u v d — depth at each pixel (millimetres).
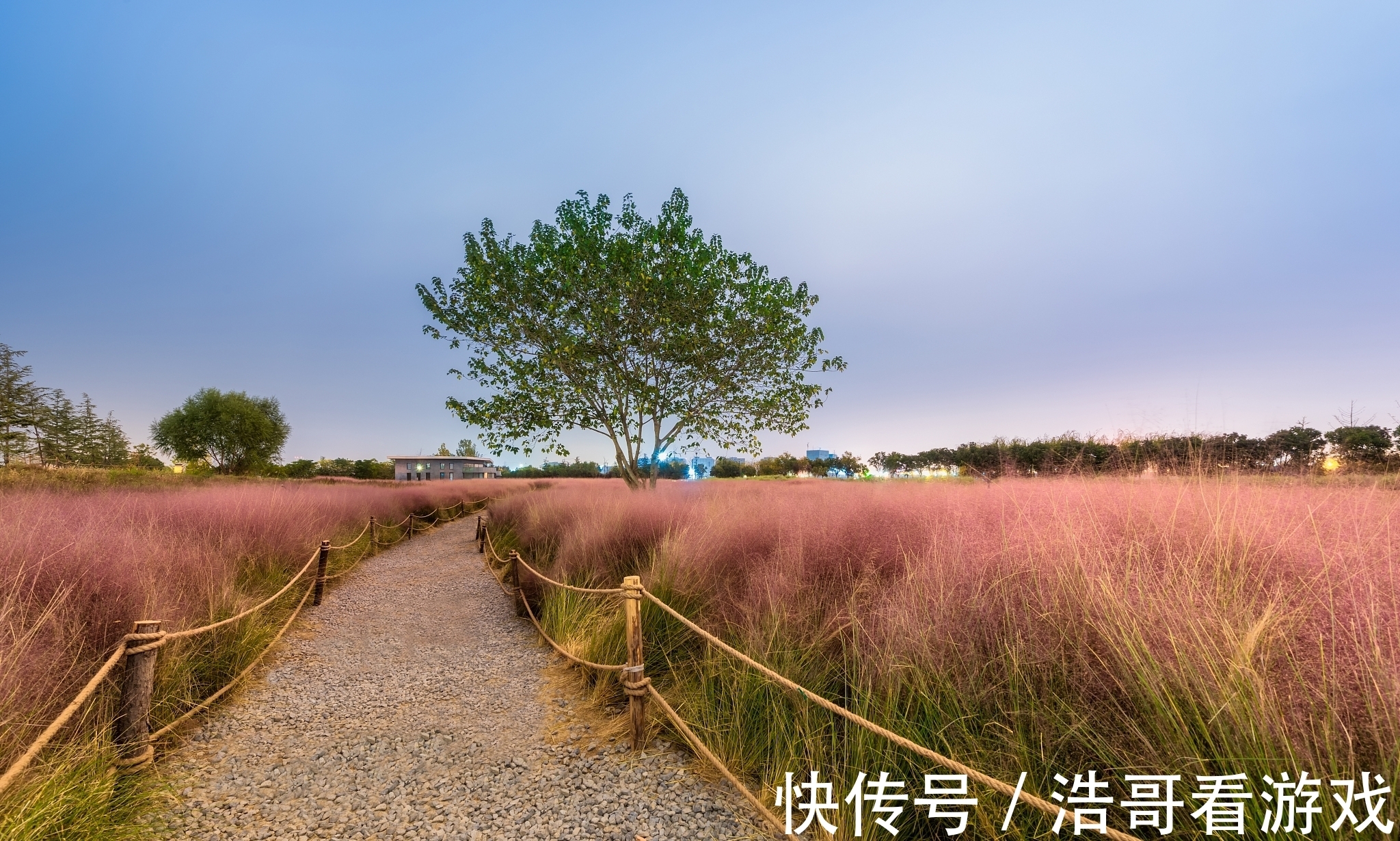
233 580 5656
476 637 6160
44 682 2936
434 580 9117
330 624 6539
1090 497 4242
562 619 5703
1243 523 3260
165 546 5375
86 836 2412
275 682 4676
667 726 3633
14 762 2502
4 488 10602
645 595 3764
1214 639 2363
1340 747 1916
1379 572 2564
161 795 2932
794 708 3199
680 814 2803
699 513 7461
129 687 2986
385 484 30062
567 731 3785
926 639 3053
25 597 3447
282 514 8438
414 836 2691
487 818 2828
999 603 3215
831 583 4371
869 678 3137
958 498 5469
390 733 3826
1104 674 2559
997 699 2738
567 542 7672
